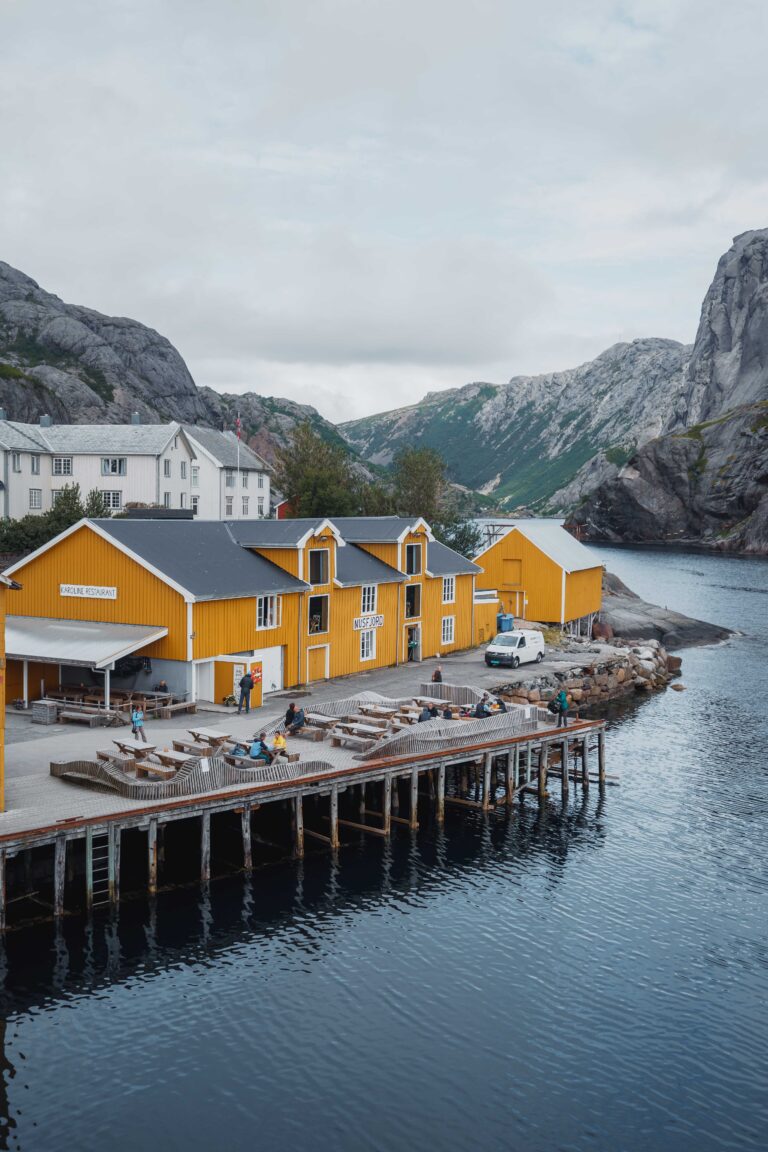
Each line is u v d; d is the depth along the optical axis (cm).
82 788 3028
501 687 5147
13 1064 2069
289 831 3522
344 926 2777
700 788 4216
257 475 12444
